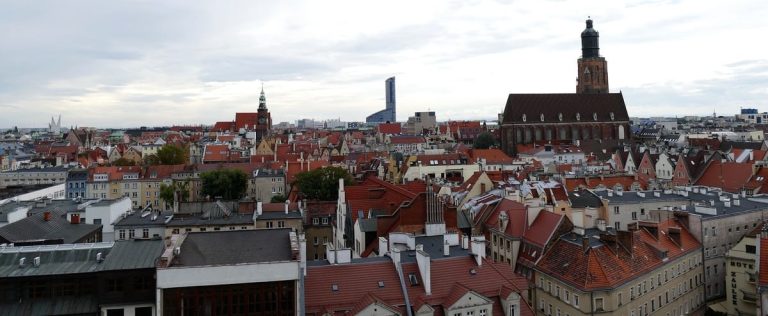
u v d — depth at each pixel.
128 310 67.62
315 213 146.62
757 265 86.69
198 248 70.94
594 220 122.88
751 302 103.69
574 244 97.62
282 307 66.25
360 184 170.38
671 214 121.50
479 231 122.56
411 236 86.12
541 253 101.94
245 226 137.50
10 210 123.06
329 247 79.19
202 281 64.31
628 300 90.56
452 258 79.31
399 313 68.69
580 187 161.38
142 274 68.06
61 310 66.31
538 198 131.50
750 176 182.00
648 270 95.81
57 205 142.50
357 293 72.06
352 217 121.19
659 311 98.62
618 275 90.38
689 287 108.25
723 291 116.00
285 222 140.25
